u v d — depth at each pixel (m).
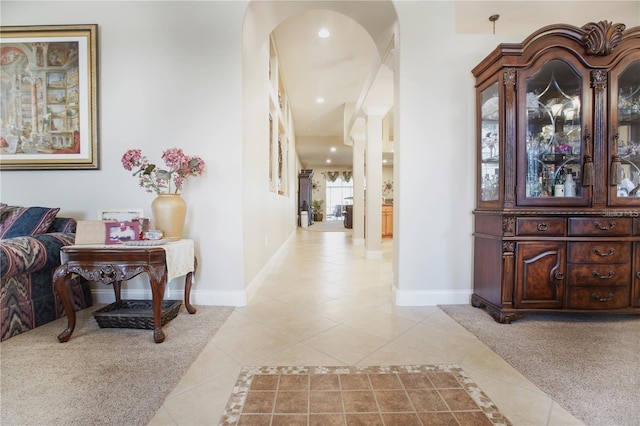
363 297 2.61
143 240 1.92
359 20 2.70
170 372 1.41
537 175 2.13
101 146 2.39
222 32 2.35
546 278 2.00
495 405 1.17
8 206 2.17
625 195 2.04
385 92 4.07
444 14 2.36
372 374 1.40
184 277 2.39
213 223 2.38
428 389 1.28
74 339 1.75
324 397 1.23
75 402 1.19
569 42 1.99
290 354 1.59
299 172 12.34
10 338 1.76
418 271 2.40
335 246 5.98
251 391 1.27
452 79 2.38
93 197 2.41
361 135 6.13
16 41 2.36
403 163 2.38
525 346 1.67
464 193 2.40
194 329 1.90
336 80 5.16
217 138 2.37
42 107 2.38
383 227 7.14
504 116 2.02
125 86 2.37
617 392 1.25
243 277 2.40
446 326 1.96
